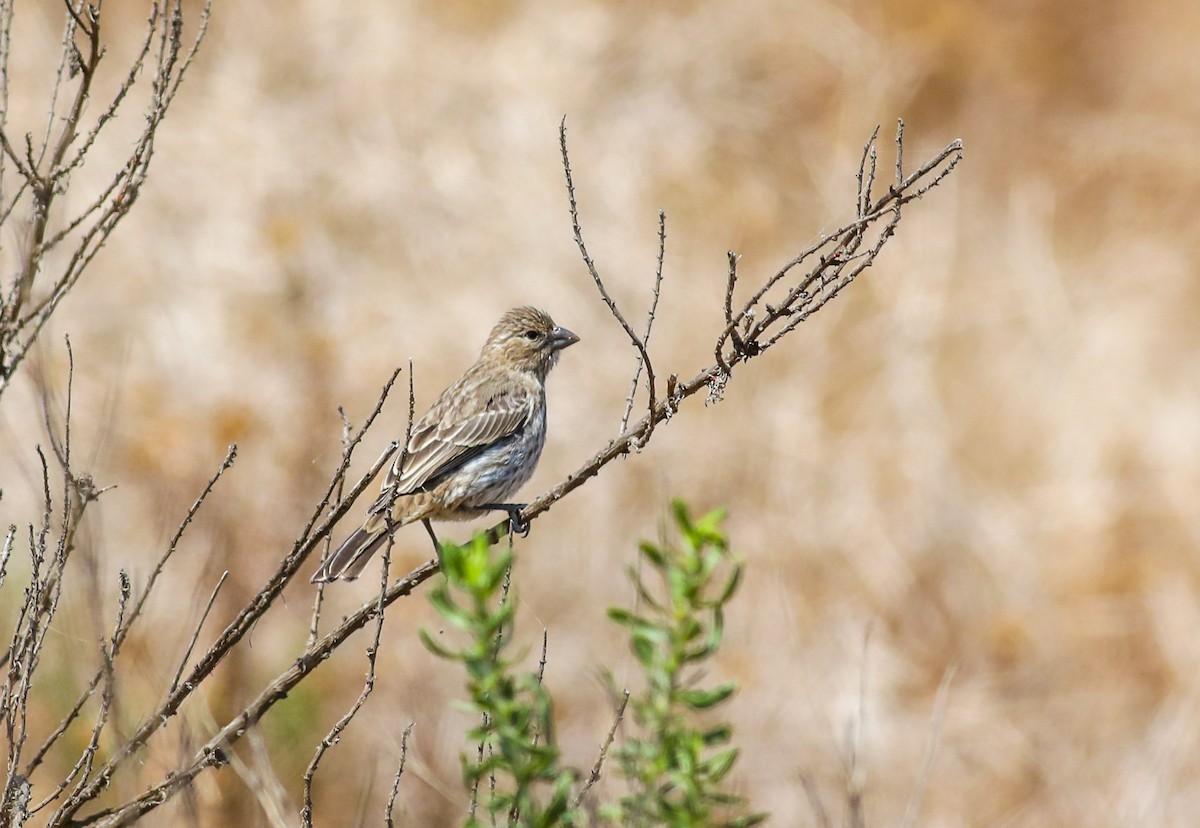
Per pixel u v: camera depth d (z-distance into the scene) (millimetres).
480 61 20328
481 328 17391
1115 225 20812
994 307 19016
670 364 17328
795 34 21359
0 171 6352
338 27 20406
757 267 18875
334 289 17391
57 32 19531
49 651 10117
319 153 18844
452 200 18547
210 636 12297
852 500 16328
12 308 6059
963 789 14016
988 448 17469
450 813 11633
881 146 20641
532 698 4816
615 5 21297
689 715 13492
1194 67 22469
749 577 15523
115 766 6086
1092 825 13961
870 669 14688
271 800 6117
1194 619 15547
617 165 19453
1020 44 22312
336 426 15555
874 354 18109
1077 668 15227
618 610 4605
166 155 18406
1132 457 17359
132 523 13805
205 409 15320
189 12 20328
